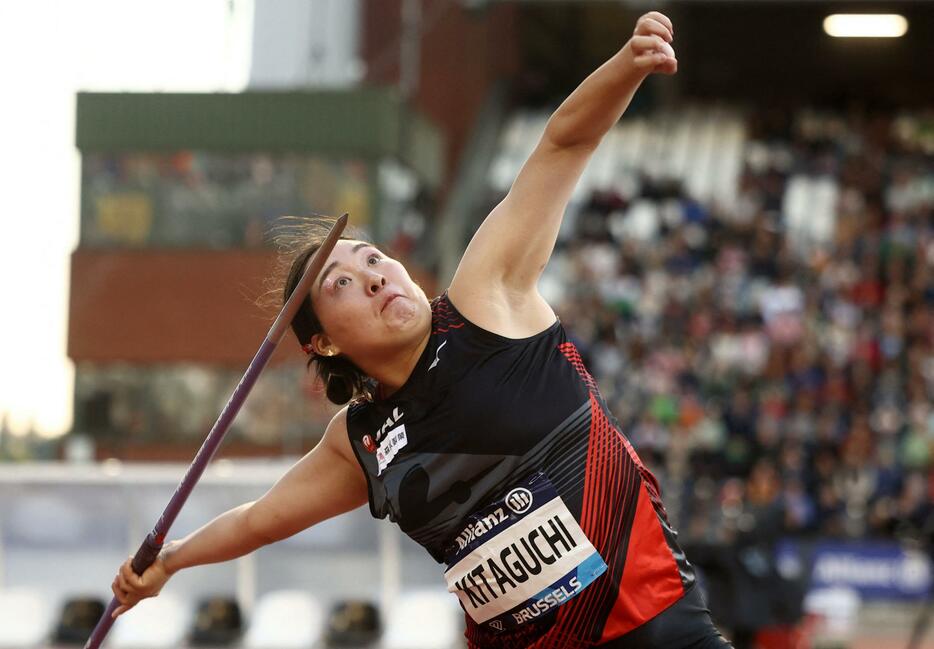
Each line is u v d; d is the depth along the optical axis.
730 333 73.75
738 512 35.16
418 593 35.97
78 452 68.81
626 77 10.96
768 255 81.19
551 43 106.56
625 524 11.28
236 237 69.81
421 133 74.06
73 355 69.81
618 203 89.56
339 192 69.31
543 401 11.29
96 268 70.25
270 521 12.92
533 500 11.21
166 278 69.62
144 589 13.61
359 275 11.62
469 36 95.19
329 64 80.50
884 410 66.00
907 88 108.06
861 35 86.81
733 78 110.31
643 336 74.81
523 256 11.62
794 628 34.12
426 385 11.46
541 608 11.32
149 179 70.38
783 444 62.50
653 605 11.29
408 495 11.57
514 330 11.49
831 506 57.31
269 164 69.88
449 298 11.66
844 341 73.19
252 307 69.00
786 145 99.00
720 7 103.81
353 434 12.02
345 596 36.12
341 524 36.41
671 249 83.00
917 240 83.94
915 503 56.31
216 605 36.28
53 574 36.91
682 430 64.88
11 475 37.06
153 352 69.38
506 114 102.19
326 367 12.36
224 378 68.75
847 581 51.84
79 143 70.31
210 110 70.00
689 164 97.06
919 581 51.25
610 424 11.45
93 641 13.97
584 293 80.31
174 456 68.50
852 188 92.62
